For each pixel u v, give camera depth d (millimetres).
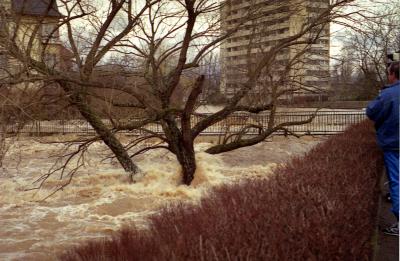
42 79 11117
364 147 8750
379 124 6164
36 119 11883
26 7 14211
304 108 27000
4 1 12992
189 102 13391
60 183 14938
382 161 8109
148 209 11328
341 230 3689
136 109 14273
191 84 15688
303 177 5473
